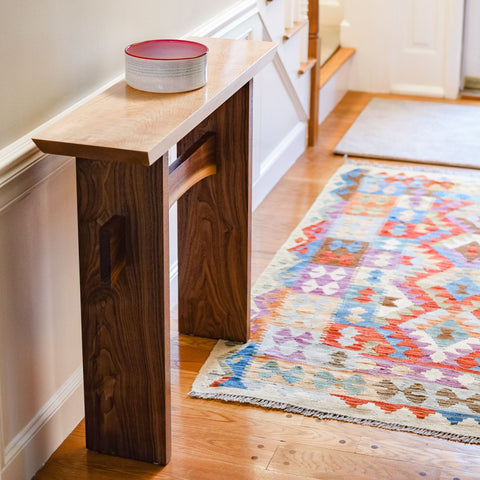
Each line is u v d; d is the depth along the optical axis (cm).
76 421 220
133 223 184
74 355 216
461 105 485
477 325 262
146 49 206
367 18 501
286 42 366
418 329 260
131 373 198
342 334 257
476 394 228
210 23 279
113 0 211
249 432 214
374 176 383
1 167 169
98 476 200
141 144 164
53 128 172
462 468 201
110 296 192
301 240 321
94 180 183
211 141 228
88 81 205
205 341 254
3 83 172
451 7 483
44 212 192
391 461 204
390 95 507
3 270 179
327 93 461
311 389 230
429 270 297
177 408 223
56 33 188
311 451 207
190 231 245
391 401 225
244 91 225
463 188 369
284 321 264
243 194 236
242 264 243
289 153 393
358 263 302
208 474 200
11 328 185
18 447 192
